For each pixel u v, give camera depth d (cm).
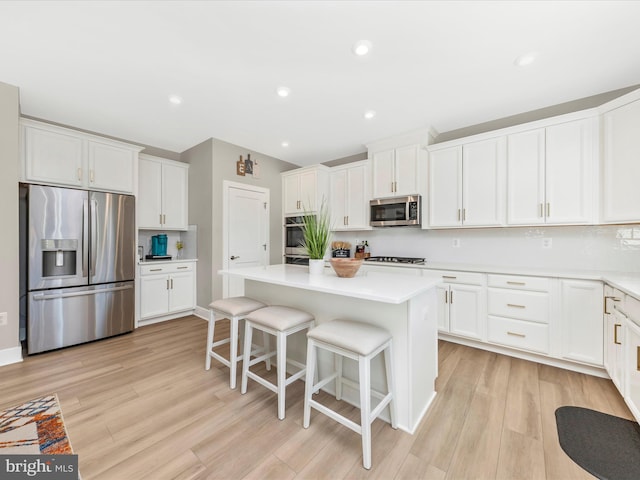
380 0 150
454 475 127
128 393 193
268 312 189
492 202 277
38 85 234
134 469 130
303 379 214
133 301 321
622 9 154
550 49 189
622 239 238
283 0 150
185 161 411
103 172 306
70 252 279
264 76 221
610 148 215
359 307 177
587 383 206
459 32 173
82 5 152
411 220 328
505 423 162
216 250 367
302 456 138
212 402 183
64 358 249
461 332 275
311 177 419
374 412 139
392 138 352
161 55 196
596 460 135
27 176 260
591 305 213
